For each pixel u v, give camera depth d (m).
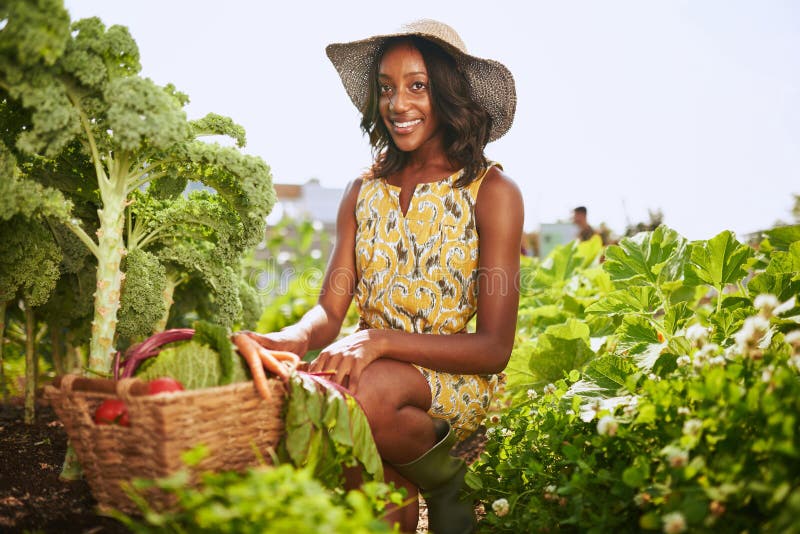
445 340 2.31
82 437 1.78
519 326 4.76
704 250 3.10
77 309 2.95
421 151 2.65
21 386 4.14
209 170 2.49
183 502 1.51
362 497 1.60
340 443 1.92
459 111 2.53
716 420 1.79
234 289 2.96
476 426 2.55
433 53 2.56
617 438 2.16
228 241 2.69
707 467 1.79
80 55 2.03
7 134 2.27
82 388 1.78
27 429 3.16
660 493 1.82
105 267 2.31
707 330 2.51
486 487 2.62
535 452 2.57
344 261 2.72
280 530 1.37
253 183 2.42
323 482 2.02
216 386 1.86
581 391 2.68
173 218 2.66
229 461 1.78
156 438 1.64
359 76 2.87
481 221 2.48
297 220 7.91
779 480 1.61
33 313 3.24
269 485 1.51
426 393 2.34
